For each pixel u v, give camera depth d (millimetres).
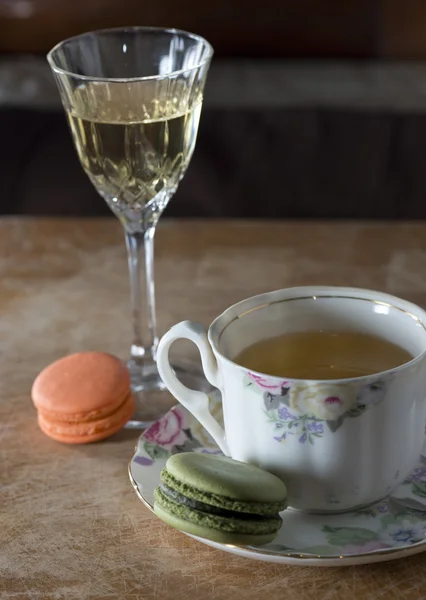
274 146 1402
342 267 796
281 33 1569
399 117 1372
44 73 1495
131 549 569
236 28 1567
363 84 1458
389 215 1446
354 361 598
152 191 669
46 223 880
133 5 1551
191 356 724
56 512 592
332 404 549
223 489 539
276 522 546
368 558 536
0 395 683
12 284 799
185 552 566
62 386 649
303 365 597
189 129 665
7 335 740
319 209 1446
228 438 584
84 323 751
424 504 576
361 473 561
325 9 1552
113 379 653
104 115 642
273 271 797
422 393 568
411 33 1556
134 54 681
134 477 585
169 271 803
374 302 597
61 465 625
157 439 613
